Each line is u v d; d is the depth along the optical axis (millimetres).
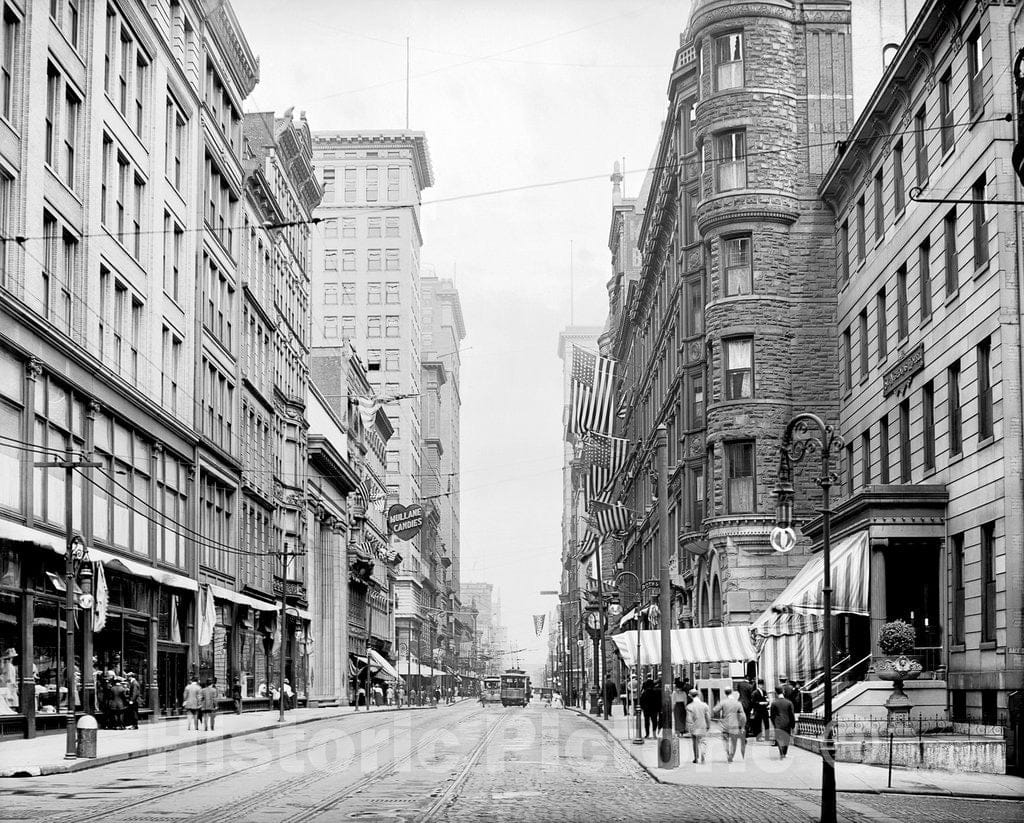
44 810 19531
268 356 75875
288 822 18031
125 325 46812
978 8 34312
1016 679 31672
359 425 116000
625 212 116250
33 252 37344
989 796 23516
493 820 18594
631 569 95938
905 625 34250
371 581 114062
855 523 39625
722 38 54188
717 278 53281
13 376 35531
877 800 22984
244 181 68312
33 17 37375
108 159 45125
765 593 51219
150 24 49844
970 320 35000
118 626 44312
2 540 34281
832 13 53969
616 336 108438
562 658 156500
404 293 161000
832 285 52531
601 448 69188
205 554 57531
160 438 49656
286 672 75625
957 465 36312
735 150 53438
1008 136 32969
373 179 163125
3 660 34719
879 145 44719
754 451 51781
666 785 25391
